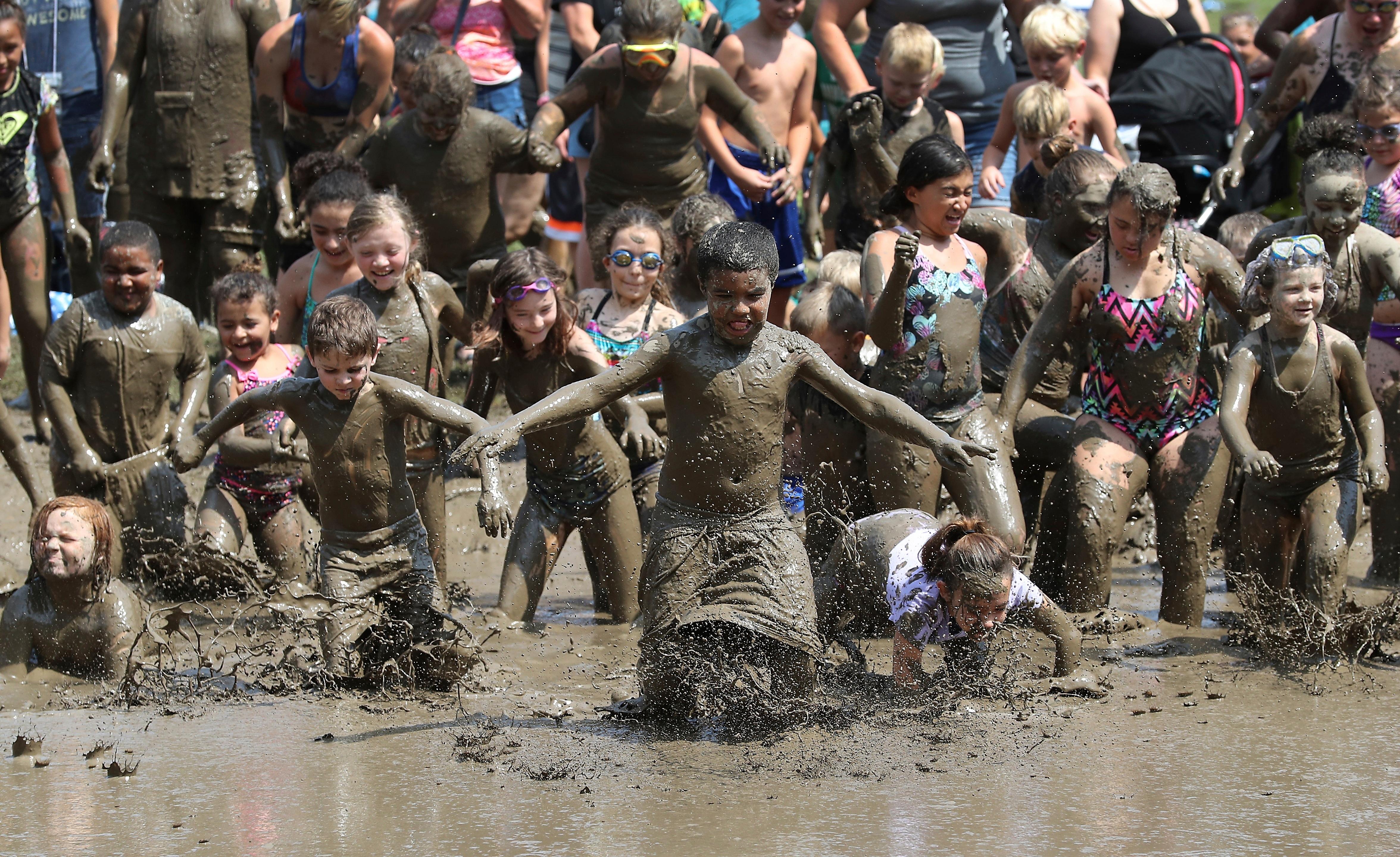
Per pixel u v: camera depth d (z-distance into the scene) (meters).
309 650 19.86
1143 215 21.73
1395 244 23.39
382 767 15.27
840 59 33.84
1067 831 13.11
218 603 23.44
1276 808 13.70
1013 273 25.11
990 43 34.66
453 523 28.36
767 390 16.80
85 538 19.09
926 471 21.84
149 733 16.64
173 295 33.66
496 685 18.78
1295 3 34.72
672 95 29.95
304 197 28.44
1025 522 24.19
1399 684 18.52
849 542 20.00
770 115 33.47
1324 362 20.66
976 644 18.30
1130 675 19.02
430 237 29.42
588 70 29.95
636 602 22.72
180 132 32.25
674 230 26.36
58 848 12.93
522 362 22.36
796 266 32.03
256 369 24.52
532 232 41.19
